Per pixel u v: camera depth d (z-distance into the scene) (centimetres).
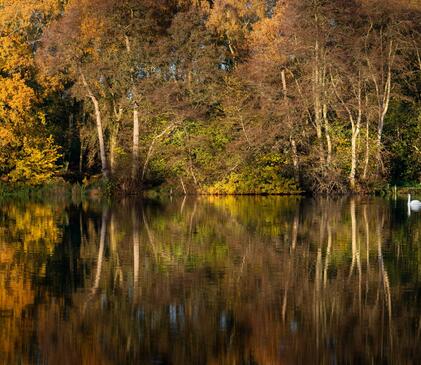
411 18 5100
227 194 5194
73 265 2183
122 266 2164
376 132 5309
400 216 3525
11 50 5231
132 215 3681
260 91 5066
